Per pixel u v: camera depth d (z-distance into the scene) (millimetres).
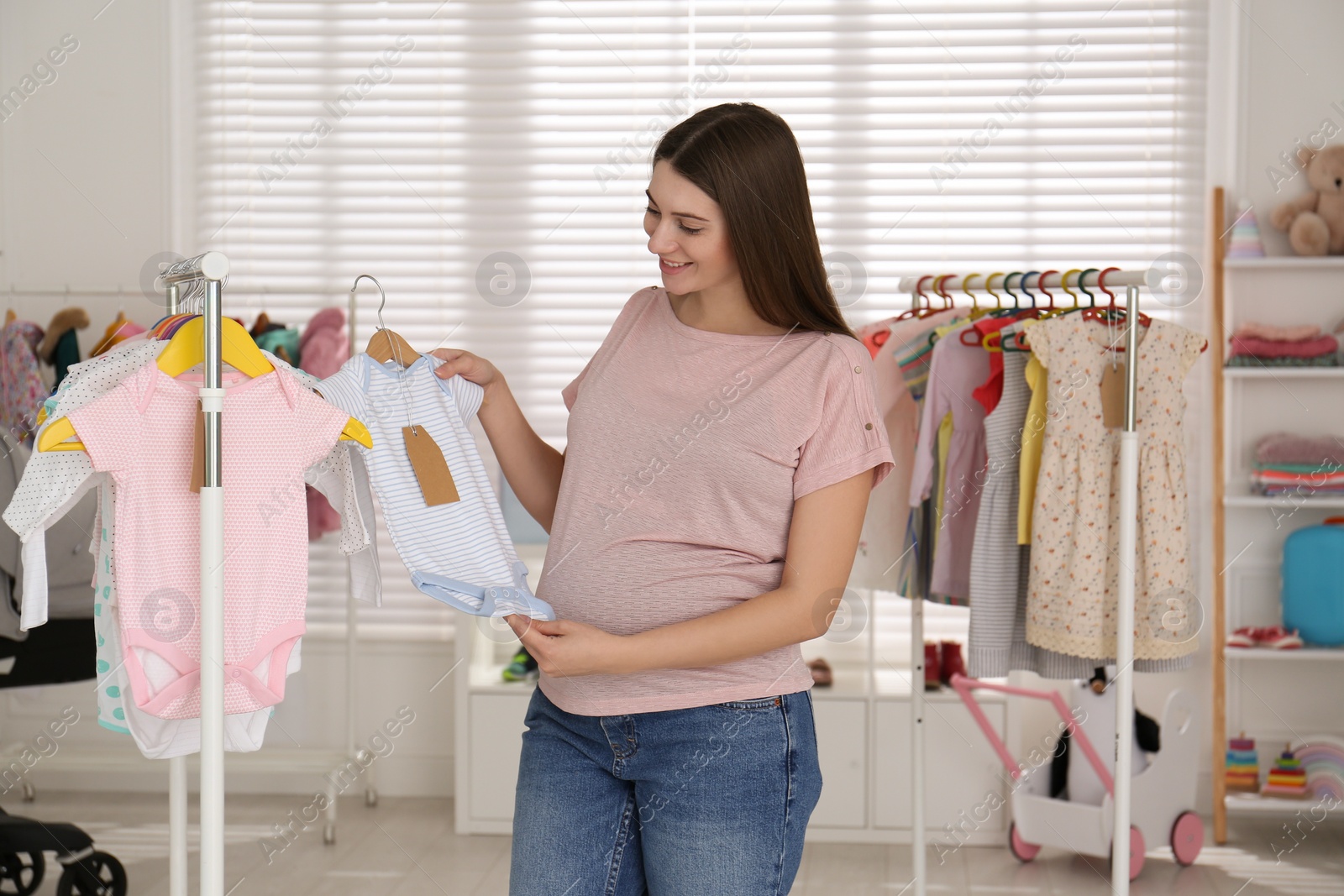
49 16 3564
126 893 2611
